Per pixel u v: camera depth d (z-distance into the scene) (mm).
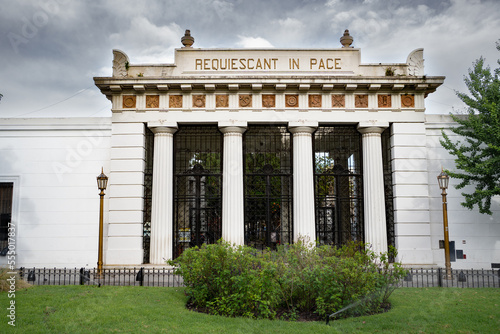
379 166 22734
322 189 24375
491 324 10977
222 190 22859
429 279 19562
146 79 22312
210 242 23375
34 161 23172
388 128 23797
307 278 12398
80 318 11328
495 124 19984
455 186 22609
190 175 23203
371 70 23609
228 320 11359
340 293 12039
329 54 23688
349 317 11914
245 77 22297
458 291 15352
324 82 22375
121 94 23031
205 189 24422
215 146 24719
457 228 23016
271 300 12156
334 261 12875
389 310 12641
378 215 22281
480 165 19969
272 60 23547
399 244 22156
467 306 12906
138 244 21953
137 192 22344
